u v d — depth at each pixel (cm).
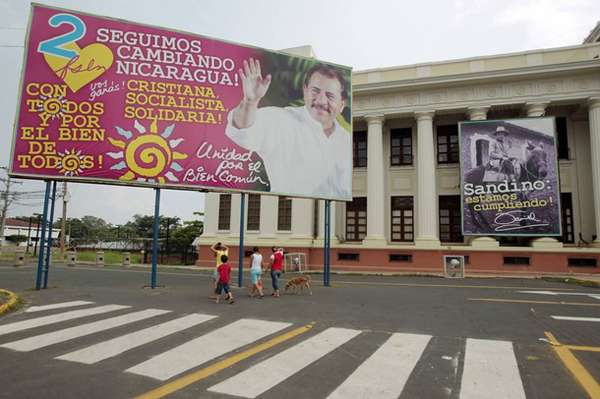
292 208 2469
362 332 735
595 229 2175
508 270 2072
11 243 7781
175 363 559
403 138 2580
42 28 1306
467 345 641
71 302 1048
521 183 2053
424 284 1606
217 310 950
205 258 2616
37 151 1268
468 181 2136
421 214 2270
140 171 1345
